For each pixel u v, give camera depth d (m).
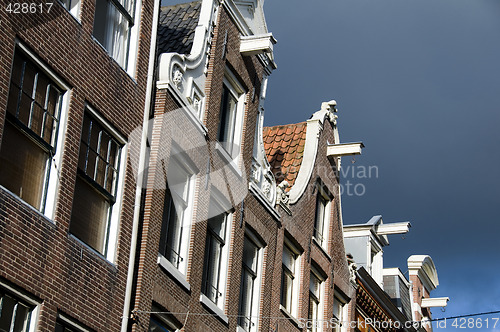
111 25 16.06
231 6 20.48
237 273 19.86
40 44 13.77
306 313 23.25
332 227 25.72
